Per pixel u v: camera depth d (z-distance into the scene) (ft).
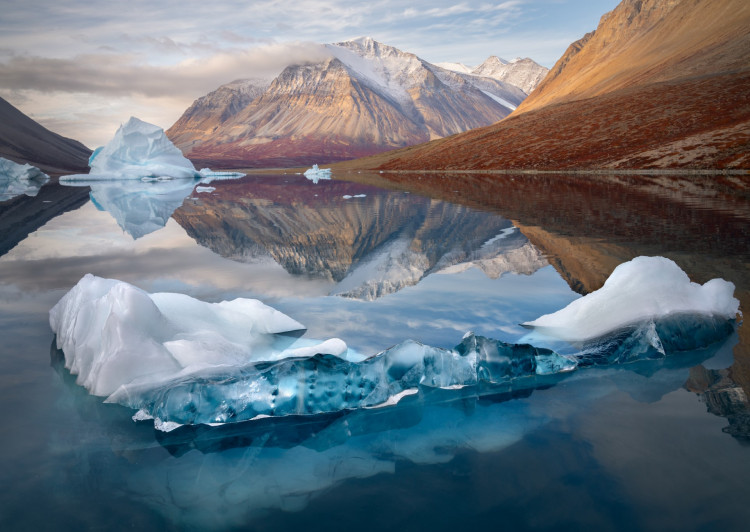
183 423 7.41
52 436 6.97
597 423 6.95
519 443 6.48
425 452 6.36
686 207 36.24
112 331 8.83
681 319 10.26
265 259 20.95
